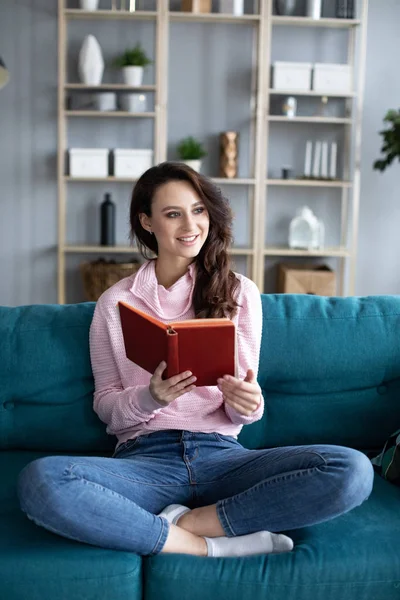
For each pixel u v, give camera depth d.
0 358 2.05
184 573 1.58
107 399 1.95
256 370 1.99
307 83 4.77
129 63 4.73
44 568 1.54
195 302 2.02
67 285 5.10
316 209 5.13
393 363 2.12
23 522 1.70
